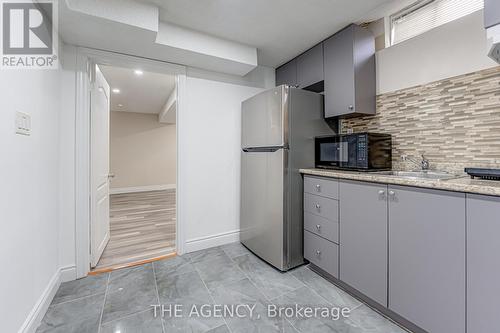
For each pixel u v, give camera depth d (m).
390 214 1.39
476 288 1.04
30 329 1.29
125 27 1.68
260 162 2.30
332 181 1.80
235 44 2.30
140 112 6.65
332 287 1.82
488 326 1.00
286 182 2.04
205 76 2.57
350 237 1.65
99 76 2.32
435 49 1.72
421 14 1.91
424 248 1.23
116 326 1.40
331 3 1.74
